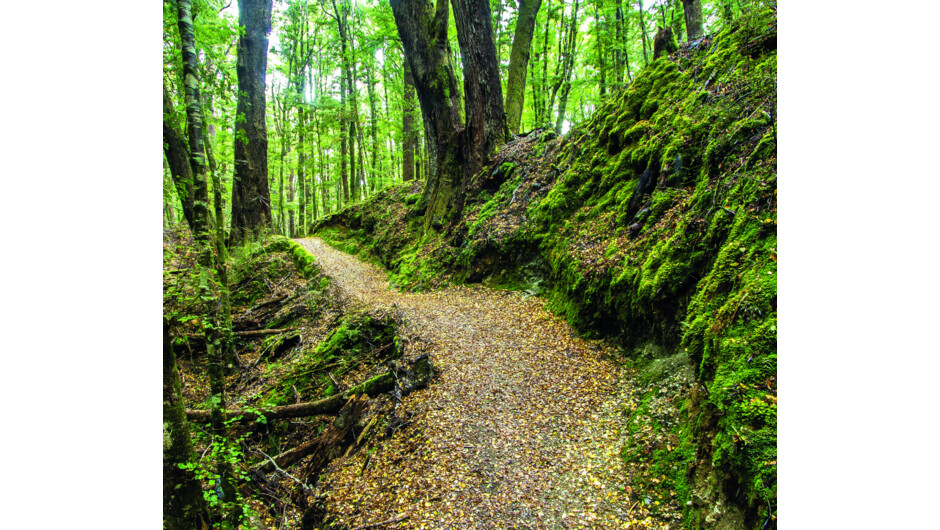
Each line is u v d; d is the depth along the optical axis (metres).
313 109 26.75
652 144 9.91
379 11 21.27
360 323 12.15
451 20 23.45
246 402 10.71
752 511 3.89
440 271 15.21
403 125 26.41
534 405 7.31
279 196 32.19
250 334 14.40
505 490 5.67
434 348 9.66
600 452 6.05
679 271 7.14
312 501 7.02
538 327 10.04
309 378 11.09
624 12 21.31
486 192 16.36
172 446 4.79
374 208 24.67
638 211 9.52
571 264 10.33
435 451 6.64
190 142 5.67
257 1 19.06
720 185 7.21
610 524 4.89
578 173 12.30
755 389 4.26
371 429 8.04
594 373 7.91
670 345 7.24
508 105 19.55
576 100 29.73
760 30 8.93
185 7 5.64
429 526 5.36
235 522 5.59
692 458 5.14
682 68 11.02
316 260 19.14
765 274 5.02
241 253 19.02
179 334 8.88
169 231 12.07
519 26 19.39
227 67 12.75
